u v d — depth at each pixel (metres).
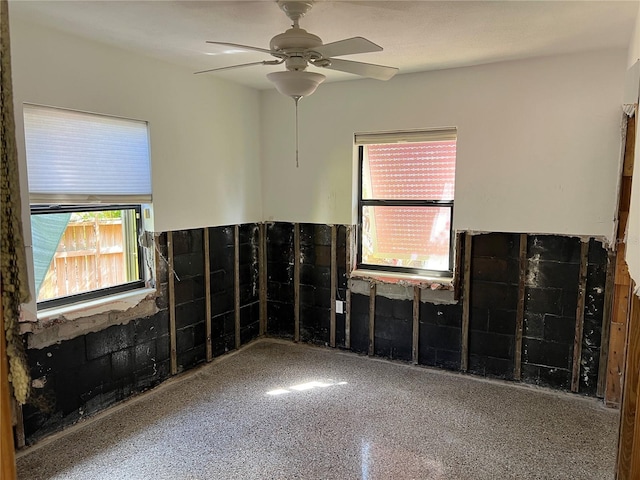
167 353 3.54
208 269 3.87
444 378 3.63
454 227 3.64
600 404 3.18
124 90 3.05
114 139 3.03
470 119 3.49
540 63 3.21
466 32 2.65
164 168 3.40
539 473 2.39
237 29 2.61
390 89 3.78
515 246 3.44
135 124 3.17
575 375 3.31
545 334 3.40
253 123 4.34
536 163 3.31
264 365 3.90
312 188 4.24
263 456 2.54
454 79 3.51
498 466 2.45
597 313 3.21
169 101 3.40
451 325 3.73
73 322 2.83
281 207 4.43
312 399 3.24
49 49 2.59
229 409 3.09
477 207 3.54
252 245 4.43
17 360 0.69
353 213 4.10
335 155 4.09
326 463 2.47
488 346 3.61
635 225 1.81
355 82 3.92
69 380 2.83
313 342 4.40
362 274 4.08
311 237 4.31
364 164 4.09
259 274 4.54
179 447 2.62
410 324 3.90
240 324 4.32
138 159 3.21
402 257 4.03
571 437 2.74
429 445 2.65
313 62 2.28
